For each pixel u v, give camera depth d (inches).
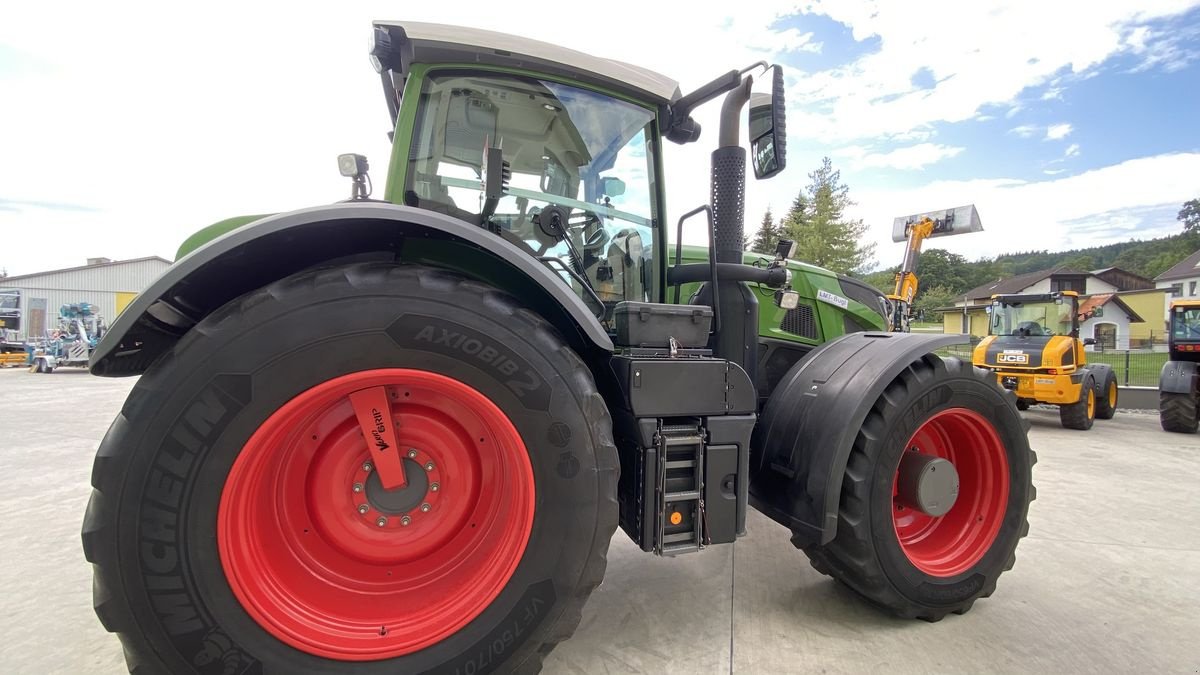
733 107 98.0
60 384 520.1
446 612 65.4
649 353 80.8
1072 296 335.9
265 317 58.9
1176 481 191.8
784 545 124.6
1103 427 324.5
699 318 83.8
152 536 55.0
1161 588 105.7
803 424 90.7
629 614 92.1
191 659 56.3
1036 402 323.3
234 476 57.6
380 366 62.1
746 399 81.9
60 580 104.2
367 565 68.6
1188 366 296.5
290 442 65.5
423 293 63.3
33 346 784.9
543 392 65.8
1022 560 119.1
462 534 71.2
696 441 77.7
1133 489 180.4
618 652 80.7
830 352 100.5
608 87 91.7
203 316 71.4
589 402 67.8
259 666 58.2
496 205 76.0
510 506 68.4
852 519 84.7
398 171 81.4
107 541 54.2
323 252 72.5
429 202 83.4
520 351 65.4
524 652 65.3
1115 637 87.7
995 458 97.5
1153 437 288.0
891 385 89.7
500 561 67.1
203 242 75.6
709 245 91.1
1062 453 243.3
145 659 55.6
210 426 56.7
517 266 68.3
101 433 256.7
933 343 93.3
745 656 80.0
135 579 54.8
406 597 67.6
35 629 86.7
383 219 62.9
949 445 102.1
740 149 97.7
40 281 1152.2
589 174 94.6
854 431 85.4
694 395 79.0
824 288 134.8
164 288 58.6
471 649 63.9
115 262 1233.4
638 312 80.3
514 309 67.1
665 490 76.4
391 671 61.6
